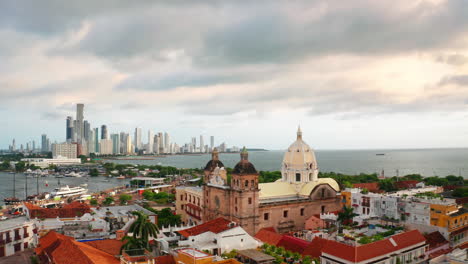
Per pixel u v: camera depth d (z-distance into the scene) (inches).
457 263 2568.9
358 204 5324.8
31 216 5231.3
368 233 4077.3
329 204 5615.2
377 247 3139.8
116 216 5231.3
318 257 3425.2
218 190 5152.6
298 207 5339.6
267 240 4133.9
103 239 3971.5
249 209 4758.9
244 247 3850.9
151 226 3452.3
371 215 4874.5
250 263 3166.8
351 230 4119.1
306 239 4244.6
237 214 4761.3
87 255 2923.2
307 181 5738.2
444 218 4124.0
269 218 5098.4
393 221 4431.6
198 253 3058.6
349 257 2972.4
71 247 3095.5
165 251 3543.3
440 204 4254.4
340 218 4650.6
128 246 3287.4
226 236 3764.8
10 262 3934.5
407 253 3307.1
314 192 5477.4
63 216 5393.7
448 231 4030.5
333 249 3147.1
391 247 3218.5
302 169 5703.7
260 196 5315.0
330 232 4215.1
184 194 6609.3
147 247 3388.3
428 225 4190.5
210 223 4202.8
